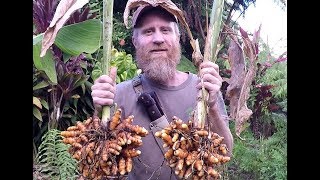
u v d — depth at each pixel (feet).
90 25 9.26
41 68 10.57
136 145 5.59
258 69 13.37
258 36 6.85
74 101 13.06
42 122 12.86
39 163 8.57
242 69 6.74
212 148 5.58
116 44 17.99
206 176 5.53
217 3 5.87
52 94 12.71
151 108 6.63
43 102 12.42
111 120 5.67
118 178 5.65
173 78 7.09
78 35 9.25
